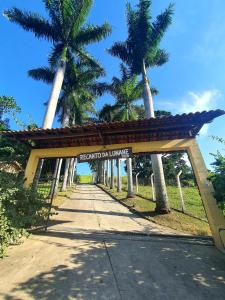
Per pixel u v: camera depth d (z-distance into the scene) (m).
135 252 6.30
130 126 7.82
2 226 5.46
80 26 16.81
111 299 3.86
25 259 5.43
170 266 5.39
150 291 4.19
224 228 6.78
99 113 29.12
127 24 17.39
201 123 7.63
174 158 37.59
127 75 20.36
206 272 5.10
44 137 8.55
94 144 9.13
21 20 16.19
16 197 6.83
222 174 6.29
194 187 31.52
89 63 19.75
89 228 9.02
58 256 5.71
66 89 22.75
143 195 23.03
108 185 42.94
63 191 25.89
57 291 4.01
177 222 11.17
